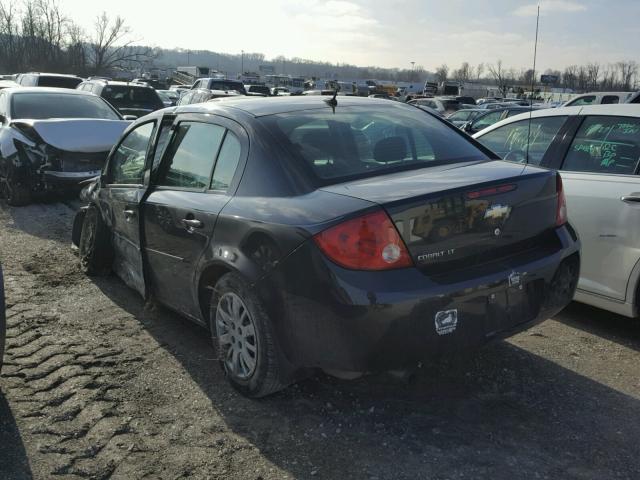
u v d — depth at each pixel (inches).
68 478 105.7
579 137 177.5
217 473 106.8
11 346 155.9
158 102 631.8
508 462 109.3
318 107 147.9
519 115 203.9
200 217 135.9
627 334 167.3
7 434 118.0
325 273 106.4
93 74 2426.2
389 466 108.3
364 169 127.8
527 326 123.0
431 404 128.9
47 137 327.6
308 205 114.5
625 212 156.8
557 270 127.5
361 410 126.5
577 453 112.1
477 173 123.9
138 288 174.9
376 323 104.0
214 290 133.8
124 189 180.5
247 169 131.0
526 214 123.2
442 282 108.8
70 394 132.5
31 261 229.0
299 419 123.3
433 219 109.3
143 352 153.3
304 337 112.3
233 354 131.8
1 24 2231.8
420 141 143.3
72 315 177.2
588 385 137.9
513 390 135.0
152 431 119.2
